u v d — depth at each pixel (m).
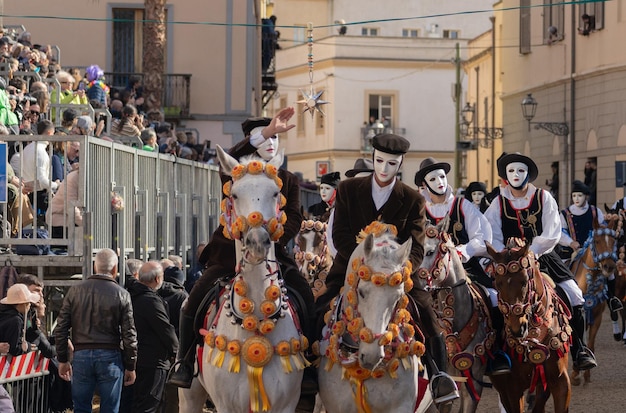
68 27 44.22
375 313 10.36
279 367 10.79
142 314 15.13
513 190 14.92
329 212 21.05
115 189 17.23
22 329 14.30
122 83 44.28
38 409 15.13
